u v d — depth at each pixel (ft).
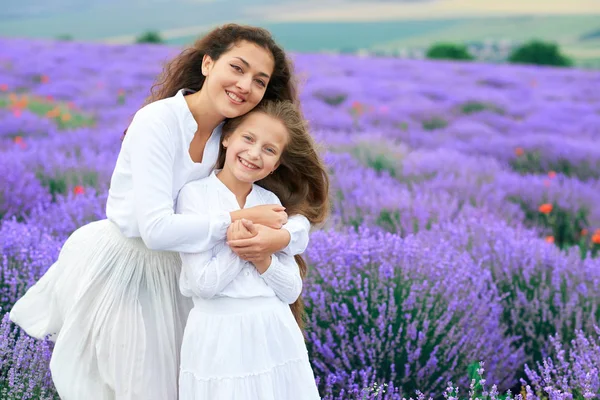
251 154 7.81
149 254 7.98
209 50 8.11
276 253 8.18
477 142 30.04
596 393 9.23
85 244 8.27
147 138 7.52
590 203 20.29
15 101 37.50
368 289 10.84
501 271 12.71
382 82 46.14
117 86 41.55
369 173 20.01
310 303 10.76
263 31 8.02
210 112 7.98
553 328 11.73
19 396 8.66
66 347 8.05
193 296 7.79
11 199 16.20
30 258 11.17
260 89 7.92
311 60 57.93
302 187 8.87
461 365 10.65
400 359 10.33
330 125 31.89
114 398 8.19
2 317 10.03
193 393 7.59
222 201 7.98
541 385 10.22
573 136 34.58
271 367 7.64
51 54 54.08
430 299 10.70
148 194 7.41
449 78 51.24
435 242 13.41
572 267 12.80
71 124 32.86
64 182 18.81
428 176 22.58
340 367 10.20
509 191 20.97
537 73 58.03
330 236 12.28
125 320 7.89
